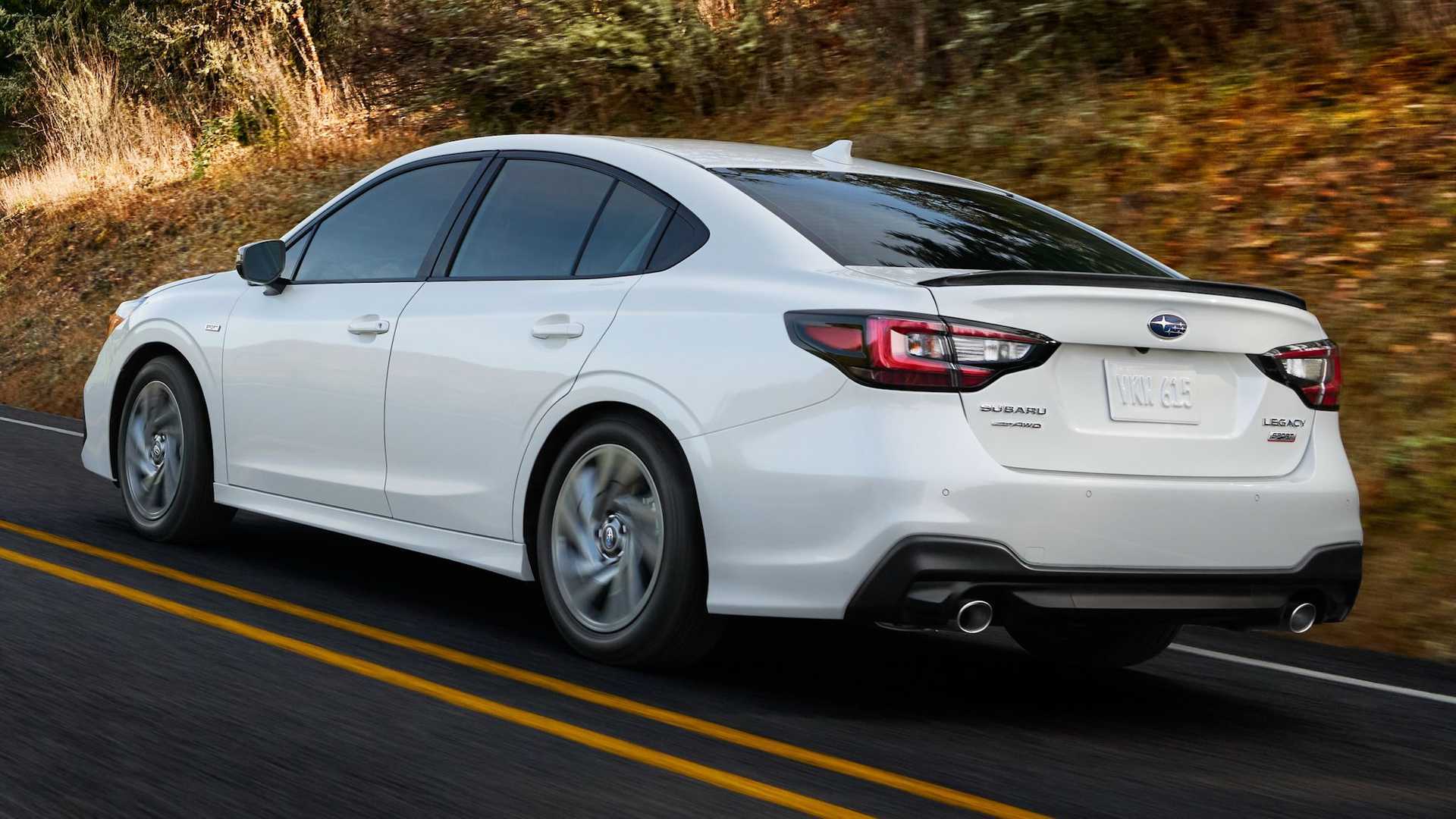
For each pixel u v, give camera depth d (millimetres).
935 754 4664
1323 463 5352
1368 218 10820
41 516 8266
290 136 24062
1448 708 5758
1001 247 5695
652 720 4840
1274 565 5148
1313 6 13375
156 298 7965
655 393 5324
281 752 4316
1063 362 4902
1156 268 5992
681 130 17562
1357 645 7164
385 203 6914
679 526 5266
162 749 4297
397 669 5344
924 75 15438
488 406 5949
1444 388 9133
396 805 3914
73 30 30219
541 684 5234
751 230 5441
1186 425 5090
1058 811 4141
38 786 3949
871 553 4730
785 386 4977
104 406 8078
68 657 5254
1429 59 12477
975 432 4766
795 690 5410
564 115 19156
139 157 27078
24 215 26297
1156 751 4887
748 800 4074
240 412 7191
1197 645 6836
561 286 5895
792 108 16781
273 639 5688
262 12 25266
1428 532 8055
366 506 6531
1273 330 5293
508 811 3893
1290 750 5008
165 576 6797
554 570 5738
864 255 5309
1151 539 4922
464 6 18625
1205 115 12766
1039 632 6312
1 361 19484
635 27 17938
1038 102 14188
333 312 6770
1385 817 4285
